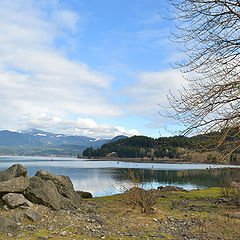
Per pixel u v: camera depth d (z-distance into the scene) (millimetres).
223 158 5582
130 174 14008
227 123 5688
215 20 6148
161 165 126500
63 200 11258
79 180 43875
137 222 9523
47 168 85500
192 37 6402
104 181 41625
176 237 7477
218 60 6105
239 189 14711
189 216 10742
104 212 11547
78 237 6730
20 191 9953
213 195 19016
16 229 6848
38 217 8352
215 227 8562
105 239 6789
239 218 9883
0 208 8758
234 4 5832
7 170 11914
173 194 19812
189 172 69125
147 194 12406
